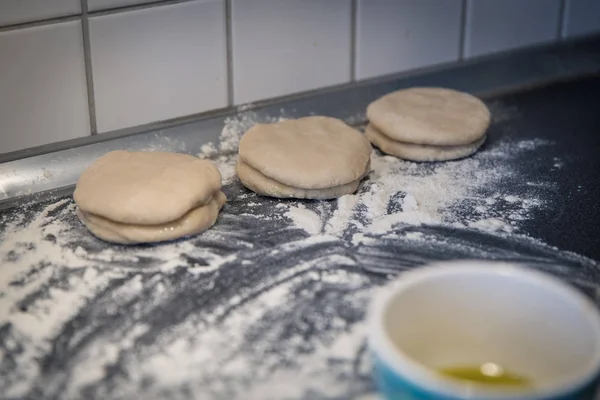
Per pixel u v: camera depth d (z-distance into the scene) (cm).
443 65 128
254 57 111
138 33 101
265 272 84
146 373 70
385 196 98
